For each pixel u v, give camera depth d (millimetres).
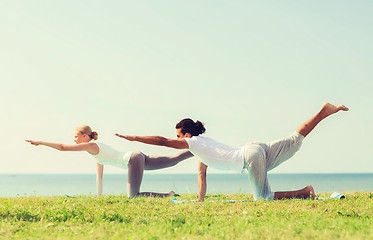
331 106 6934
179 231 4309
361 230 4133
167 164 8797
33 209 6203
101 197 8023
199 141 6910
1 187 49594
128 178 8555
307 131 7027
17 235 4328
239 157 6820
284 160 7105
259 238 3914
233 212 5719
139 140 6426
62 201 7273
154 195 8594
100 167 8656
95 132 8641
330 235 3896
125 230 4469
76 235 4328
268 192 6934
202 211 5840
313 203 6207
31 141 7340
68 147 7734
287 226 4348
